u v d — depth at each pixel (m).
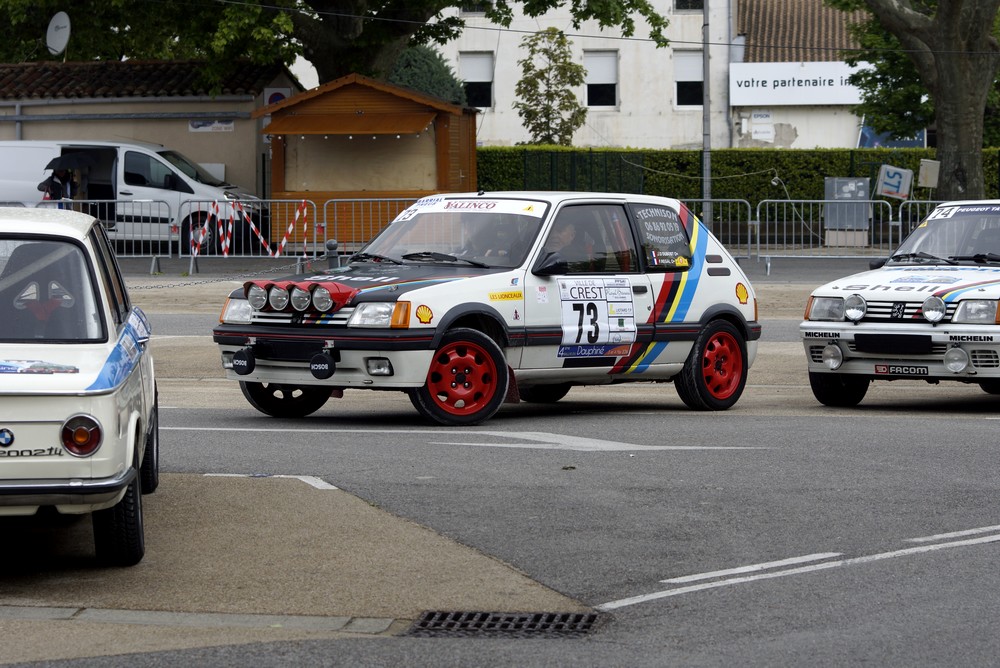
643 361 13.12
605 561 7.58
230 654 6.00
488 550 7.80
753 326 13.99
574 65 52.31
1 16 38.06
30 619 6.52
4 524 8.49
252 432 11.73
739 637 6.25
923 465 10.32
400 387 11.62
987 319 12.94
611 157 44.53
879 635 6.27
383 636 6.29
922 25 33.41
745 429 12.16
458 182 33.59
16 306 7.24
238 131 35.31
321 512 8.66
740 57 55.09
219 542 7.95
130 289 24.94
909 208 31.00
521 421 12.60
